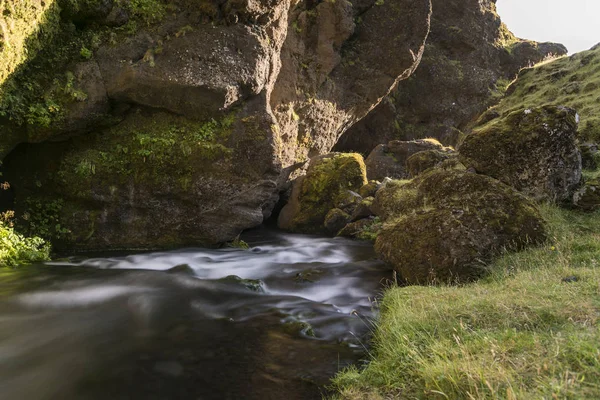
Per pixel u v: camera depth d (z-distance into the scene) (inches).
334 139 677.3
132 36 389.4
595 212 288.4
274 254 395.5
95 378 160.9
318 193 543.2
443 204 289.3
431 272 257.3
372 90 670.5
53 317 221.5
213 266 339.9
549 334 138.0
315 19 587.5
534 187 302.2
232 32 407.8
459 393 116.9
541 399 100.6
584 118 502.0
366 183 553.9
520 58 981.8
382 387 137.8
